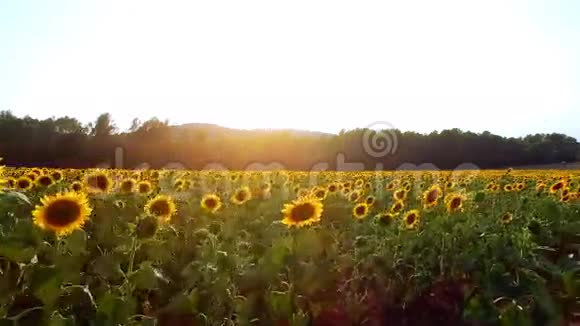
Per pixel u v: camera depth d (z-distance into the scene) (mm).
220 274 5016
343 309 5828
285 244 5402
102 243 6254
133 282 4336
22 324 3461
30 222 4824
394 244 7520
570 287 4688
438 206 10391
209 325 4414
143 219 5855
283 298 4113
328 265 5910
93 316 3627
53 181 11250
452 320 6074
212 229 7742
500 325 4359
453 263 7258
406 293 6570
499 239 7238
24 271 3881
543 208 9547
